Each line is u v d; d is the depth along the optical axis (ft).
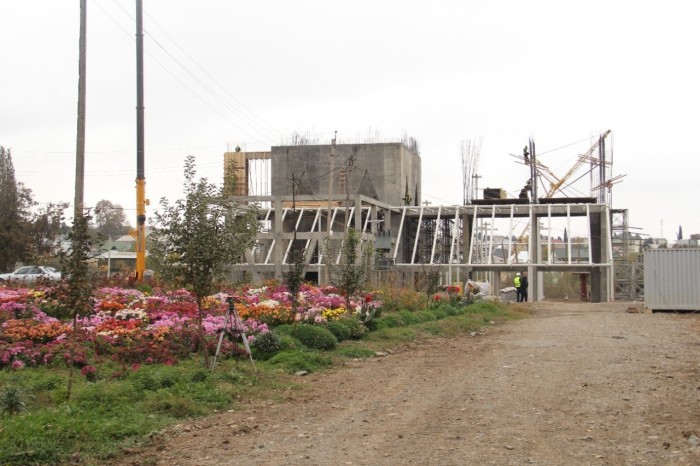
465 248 150.61
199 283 39.55
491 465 22.49
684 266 92.94
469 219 152.05
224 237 40.50
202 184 40.19
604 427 27.20
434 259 141.38
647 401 31.91
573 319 82.07
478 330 69.77
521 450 24.16
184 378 36.58
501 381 38.17
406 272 129.18
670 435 25.73
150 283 86.12
